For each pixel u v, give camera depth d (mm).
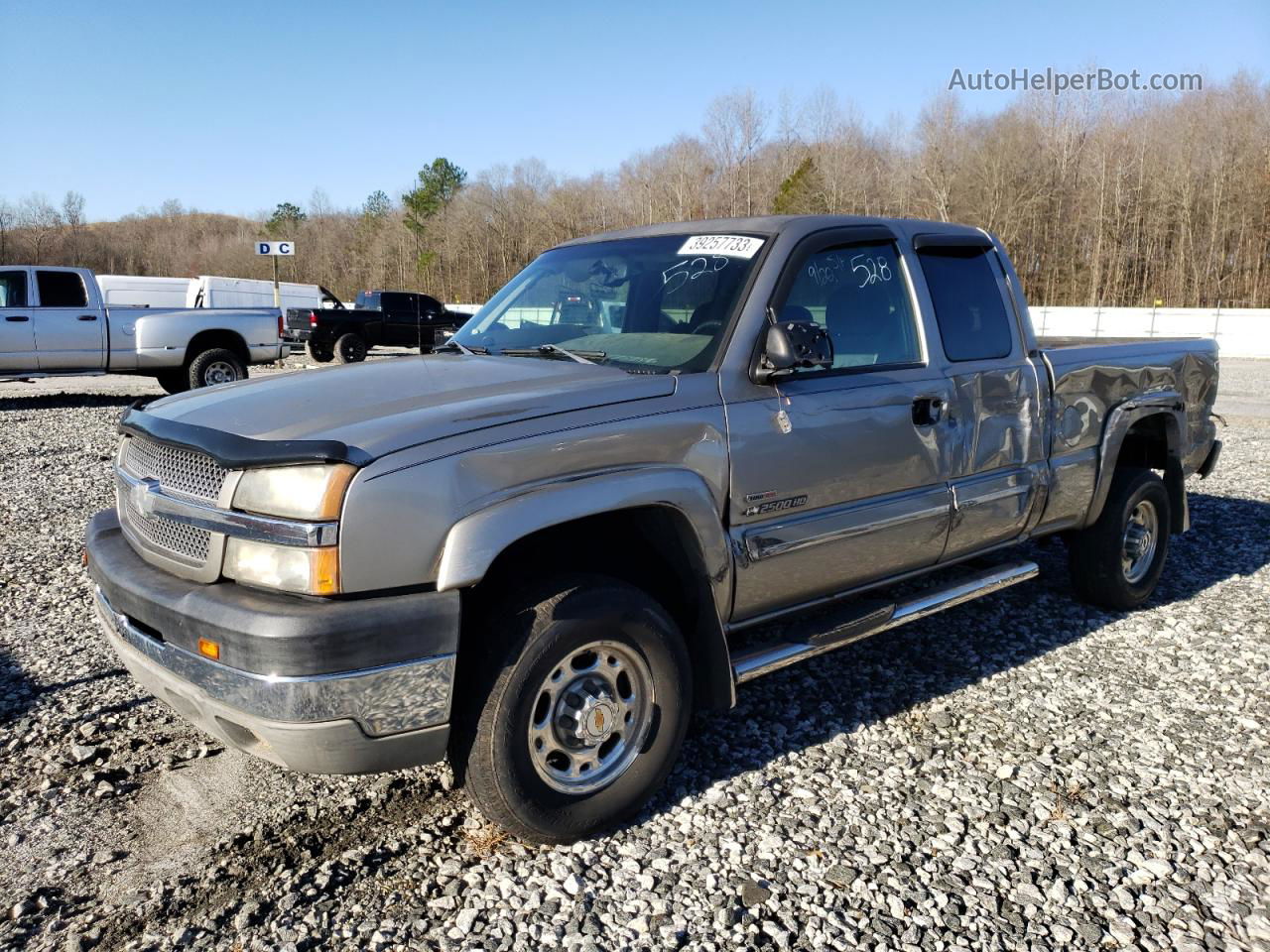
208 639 2617
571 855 3008
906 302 4094
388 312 24188
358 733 2586
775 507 3457
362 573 2574
